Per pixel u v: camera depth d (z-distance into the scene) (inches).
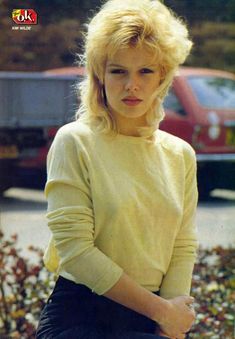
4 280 205.5
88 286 112.9
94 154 115.0
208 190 445.7
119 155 116.8
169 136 123.7
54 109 451.5
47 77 450.6
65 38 471.5
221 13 486.0
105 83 117.0
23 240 333.4
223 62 504.7
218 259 220.2
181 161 122.1
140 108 116.6
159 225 117.3
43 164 455.2
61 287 116.6
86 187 114.0
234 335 198.7
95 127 117.3
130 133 118.9
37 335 116.5
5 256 214.2
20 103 453.4
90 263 111.9
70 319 115.0
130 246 114.8
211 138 451.2
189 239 123.4
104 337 113.4
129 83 115.3
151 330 117.9
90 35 117.0
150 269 116.9
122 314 115.2
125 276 112.8
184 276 121.3
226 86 465.1
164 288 120.6
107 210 113.2
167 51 116.4
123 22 114.3
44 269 210.8
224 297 207.8
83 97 119.8
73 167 114.2
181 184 121.0
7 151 453.1
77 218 112.7
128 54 114.9
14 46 479.8
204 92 460.1
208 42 498.3
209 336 197.2
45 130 452.8
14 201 432.5
